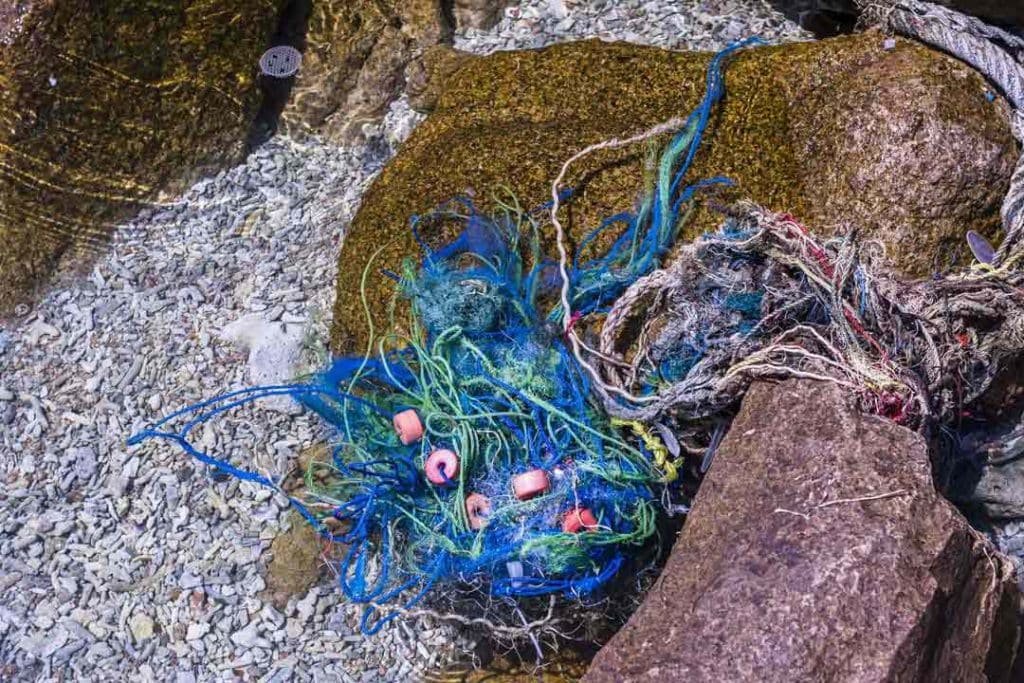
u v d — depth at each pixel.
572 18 3.24
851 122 2.70
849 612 2.22
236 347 2.98
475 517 2.53
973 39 2.73
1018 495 2.68
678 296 2.55
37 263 3.09
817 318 2.51
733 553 2.29
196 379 2.97
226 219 3.16
